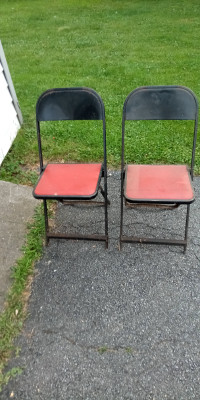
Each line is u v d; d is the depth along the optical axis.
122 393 1.98
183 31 7.90
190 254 2.78
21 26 8.95
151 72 5.78
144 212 3.19
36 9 10.58
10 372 2.08
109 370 2.08
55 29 8.56
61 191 2.49
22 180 3.63
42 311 2.42
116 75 5.73
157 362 2.11
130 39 7.55
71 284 2.59
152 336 2.24
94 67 6.10
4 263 2.75
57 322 2.35
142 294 2.49
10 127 4.16
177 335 2.24
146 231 3.00
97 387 2.01
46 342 2.23
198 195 3.35
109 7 10.33
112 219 3.14
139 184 2.56
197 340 2.21
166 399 1.95
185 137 4.09
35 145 4.10
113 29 8.31
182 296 2.47
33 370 2.10
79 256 2.80
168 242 2.75
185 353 2.15
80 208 3.27
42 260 2.78
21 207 3.26
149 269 2.67
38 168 3.82
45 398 1.97
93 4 10.77
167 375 2.05
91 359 2.14
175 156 3.78
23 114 4.73
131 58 6.46
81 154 3.91
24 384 2.04
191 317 2.34
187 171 2.71
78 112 2.68
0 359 2.14
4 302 2.47
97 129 4.30
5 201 3.33
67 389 2.01
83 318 2.36
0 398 1.98
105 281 2.60
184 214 3.16
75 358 2.15
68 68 6.12
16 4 11.38
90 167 2.78
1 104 3.99
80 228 3.06
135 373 2.06
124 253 2.80
